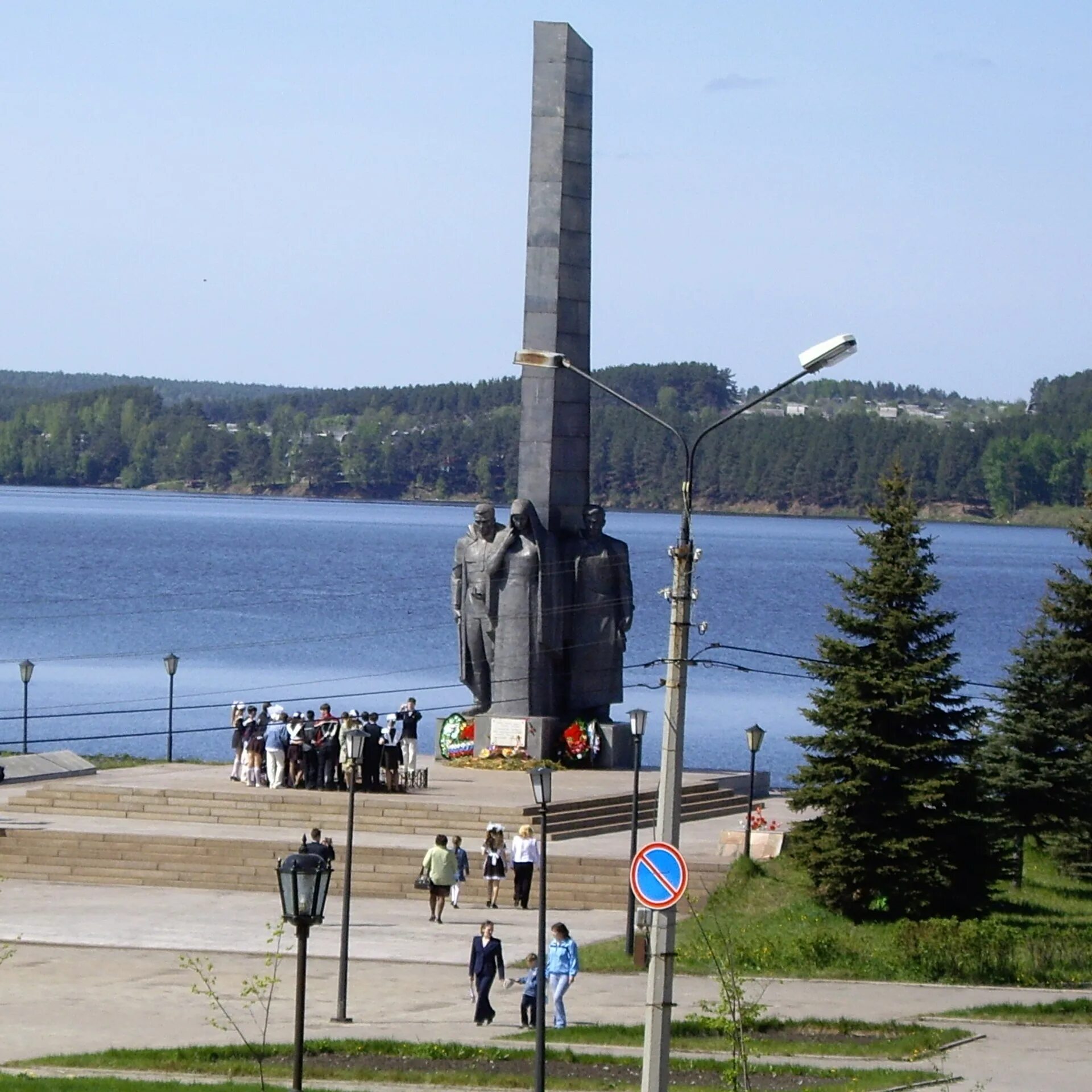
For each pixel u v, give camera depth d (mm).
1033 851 64000
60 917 51125
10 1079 33438
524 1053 37781
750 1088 34750
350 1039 38719
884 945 49188
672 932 27594
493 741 69250
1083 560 62125
